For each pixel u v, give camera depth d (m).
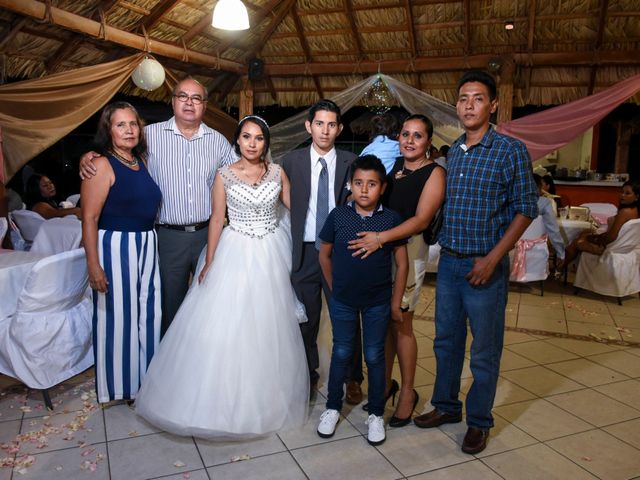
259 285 2.49
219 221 2.61
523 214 2.14
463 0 5.28
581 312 4.53
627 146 9.26
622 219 4.68
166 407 2.41
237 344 2.40
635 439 2.47
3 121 4.10
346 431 2.50
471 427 2.35
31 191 4.86
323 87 6.64
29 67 4.51
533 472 2.21
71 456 2.26
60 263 2.57
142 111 6.63
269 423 2.42
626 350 3.62
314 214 2.62
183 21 5.10
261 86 6.81
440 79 6.18
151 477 2.13
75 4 4.16
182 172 2.71
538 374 3.20
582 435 2.50
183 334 2.48
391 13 5.56
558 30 5.39
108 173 2.48
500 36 5.62
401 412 2.54
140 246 2.61
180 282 2.84
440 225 2.41
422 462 2.26
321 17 5.78
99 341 2.60
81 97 4.52
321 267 2.48
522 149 2.13
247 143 2.52
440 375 2.52
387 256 2.33
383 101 6.26
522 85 5.97
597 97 4.98
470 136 2.24
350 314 2.39
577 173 8.59
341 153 2.64
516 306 4.70
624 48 5.36
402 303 2.44
